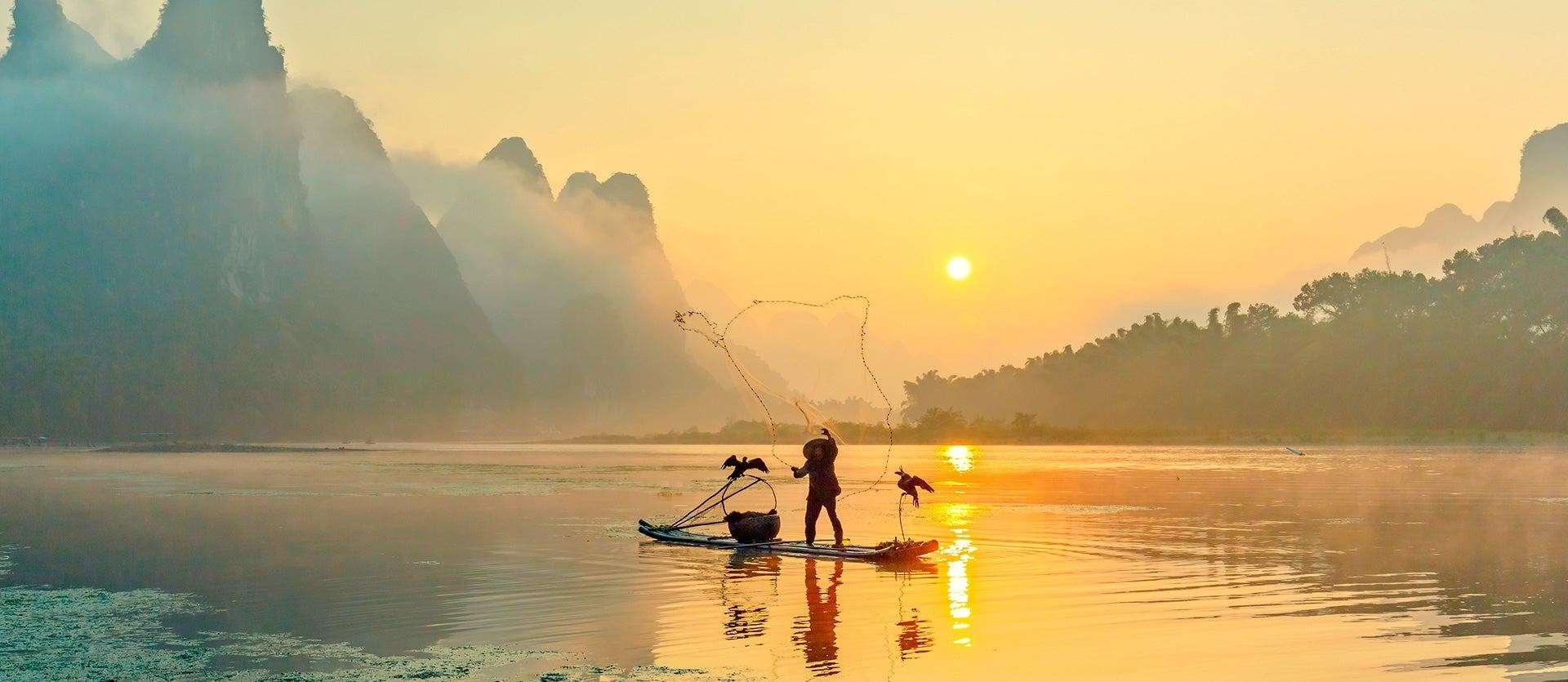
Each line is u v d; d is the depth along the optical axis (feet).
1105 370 514.68
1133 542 58.90
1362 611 37.04
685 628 35.12
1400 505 84.64
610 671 29.45
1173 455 229.86
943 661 30.30
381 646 32.83
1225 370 444.14
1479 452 231.71
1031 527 67.97
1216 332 473.67
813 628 34.99
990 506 86.12
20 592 42.91
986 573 47.09
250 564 51.03
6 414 549.54
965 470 152.25
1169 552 53.93
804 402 64.44
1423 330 376.89
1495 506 82.58
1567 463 169.99
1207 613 36.86
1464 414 357.00
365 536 64.18
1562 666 29.07
